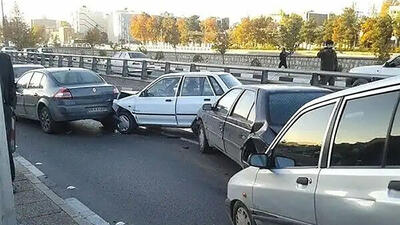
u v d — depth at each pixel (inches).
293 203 139.5
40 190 249.6
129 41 4399.6
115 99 470.6
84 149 380.2
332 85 550.9
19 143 404.5
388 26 1337.4
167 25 2918.3
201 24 3043.8
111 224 212.2
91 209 233.0
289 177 143.6
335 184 121.3
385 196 104.4
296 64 1238.9
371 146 113.7
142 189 266.5
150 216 223.1
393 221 101.8
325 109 135.8
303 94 270.7
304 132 144.0
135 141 414.3
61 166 322.0
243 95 295.7
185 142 406.3
